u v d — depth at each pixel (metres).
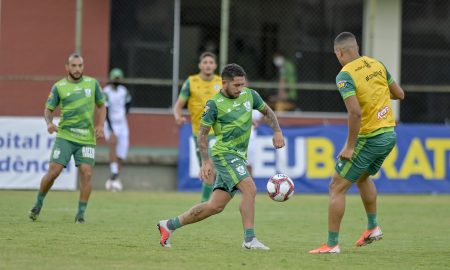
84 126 44.78
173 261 31.58
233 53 78.88
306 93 79.69
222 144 34.19
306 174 66.69
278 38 79.75
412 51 81.81
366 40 80.56
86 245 35.62
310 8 80.25
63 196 59.94
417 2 81.62
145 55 77.25
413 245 38.88
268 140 66.19
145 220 46.47
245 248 34.66
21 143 64.00
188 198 60.91
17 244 35.34
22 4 74.44
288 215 52.09
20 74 74.38
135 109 76.62
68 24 75.00
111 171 66.12
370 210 36.41
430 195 67.06
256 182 66.19
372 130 34.00
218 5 78.19
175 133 76.69
